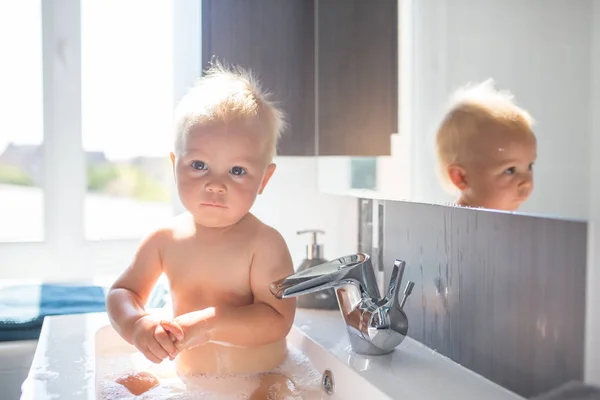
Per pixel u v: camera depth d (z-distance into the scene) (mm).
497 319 638
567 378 545
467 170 641
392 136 819
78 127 1299
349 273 706
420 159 741
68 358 690
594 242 514
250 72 1066
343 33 992
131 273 719
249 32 1097
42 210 1294
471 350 680
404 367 684
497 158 592
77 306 1016
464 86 652
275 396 657
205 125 673
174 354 618
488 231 650
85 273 1320
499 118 591
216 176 676
